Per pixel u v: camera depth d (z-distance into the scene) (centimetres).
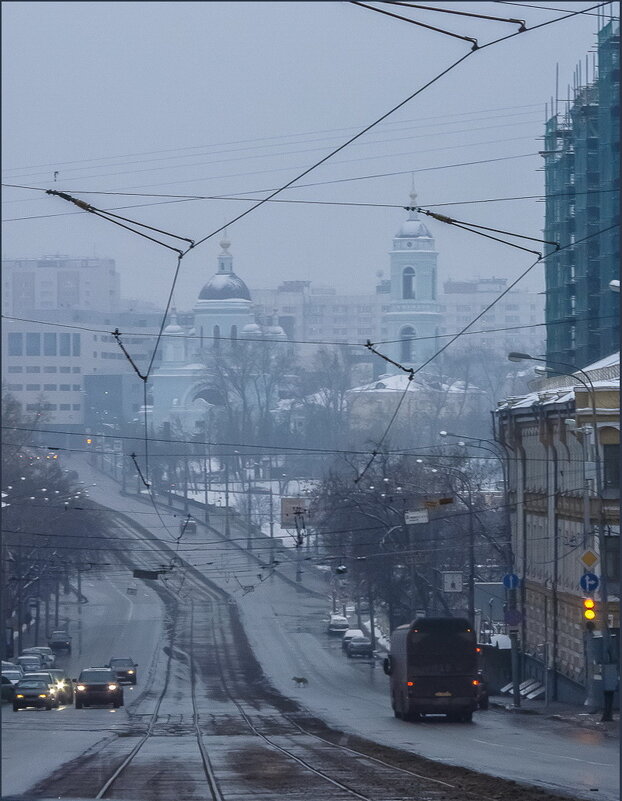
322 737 4816
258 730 5369
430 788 2830
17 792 2820
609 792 2678
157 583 18200
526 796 2598
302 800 2641
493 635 9969
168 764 3619
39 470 14850
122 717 6612
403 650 5972
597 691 6781
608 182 11512
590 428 7131
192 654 12719
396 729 5331
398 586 10756
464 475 9700
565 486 7881
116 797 2727
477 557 11494
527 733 5031
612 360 8819
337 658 12419
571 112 12681
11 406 15650
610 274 11494
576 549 7469
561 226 13012
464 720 5928
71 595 17812
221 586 17625
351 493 10531
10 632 12012
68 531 14212
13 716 6800
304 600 17012
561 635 7825
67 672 11425
